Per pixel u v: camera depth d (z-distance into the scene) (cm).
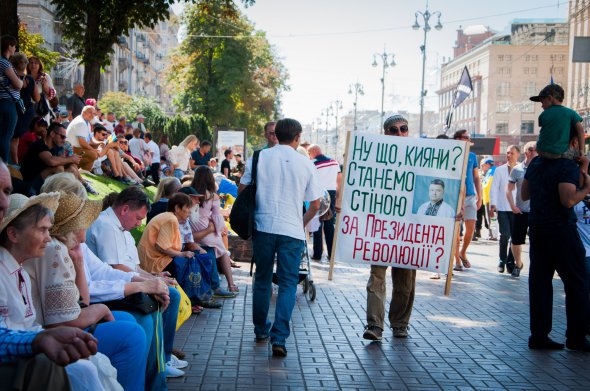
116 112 5625
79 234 440
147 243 738
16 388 302
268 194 670
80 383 355
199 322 795
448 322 821
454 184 738
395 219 739
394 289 741
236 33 5475
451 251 735
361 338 730
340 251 738
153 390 495
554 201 686
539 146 695
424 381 584
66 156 1027
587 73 7169
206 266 862
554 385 581
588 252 740
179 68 5653
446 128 2738
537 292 699
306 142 1374
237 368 608
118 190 1429
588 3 7188
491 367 631
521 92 11738
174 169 2072
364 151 741
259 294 696
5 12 1373
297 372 600
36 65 1262
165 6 1986
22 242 351
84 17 1995
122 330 415
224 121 5619
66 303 396
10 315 348
